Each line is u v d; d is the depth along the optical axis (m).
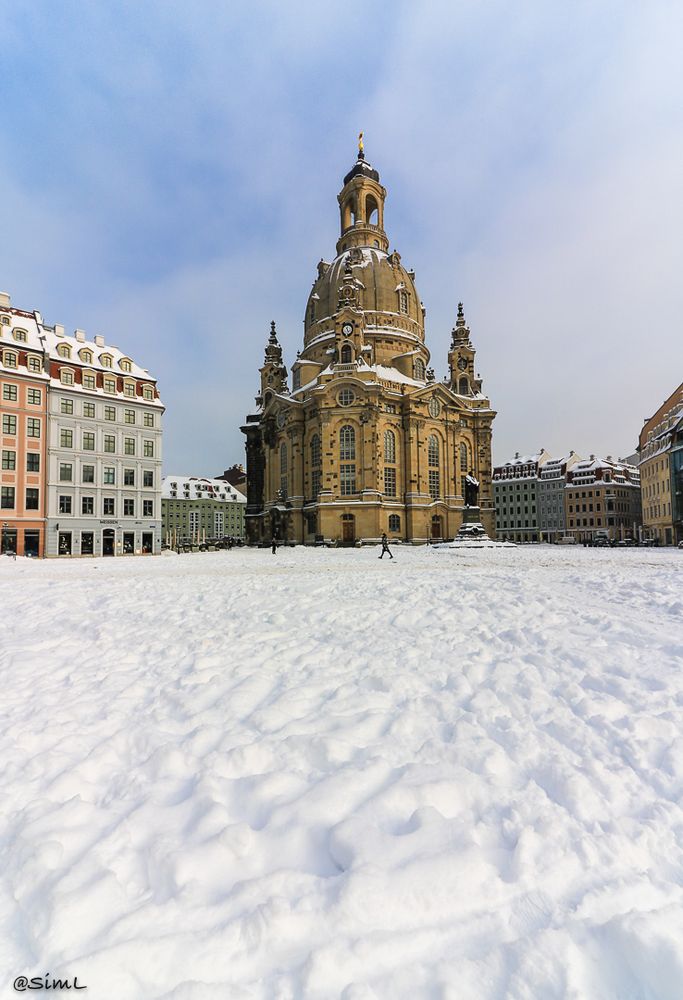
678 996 2.14
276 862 2.90
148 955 2.26
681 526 65.50
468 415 75.25
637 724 4.41
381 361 72.81
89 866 2.76
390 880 2.62
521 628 8.13
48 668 6.71
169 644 7.74
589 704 4.88
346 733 4.35
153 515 53.50
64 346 50.06
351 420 63.44
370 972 2.23
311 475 67.44
